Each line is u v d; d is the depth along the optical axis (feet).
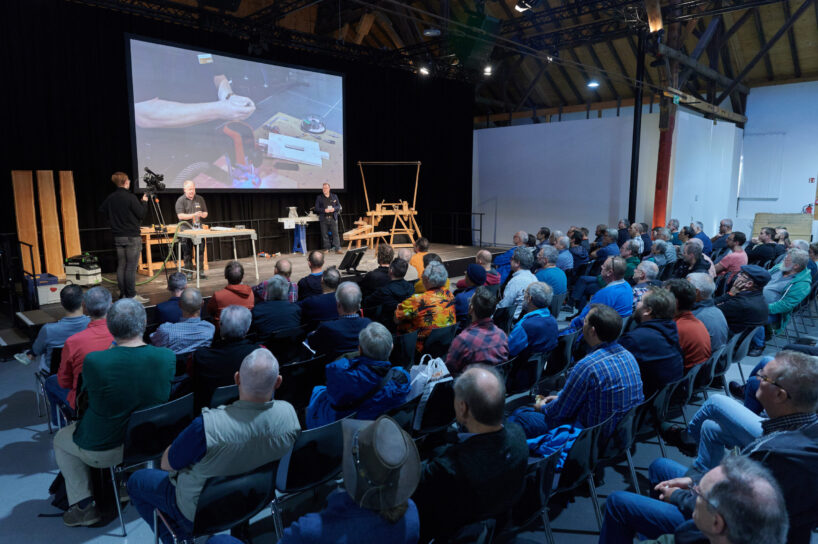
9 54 20.25
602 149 35.53
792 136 38.50
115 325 6.98
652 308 8.49
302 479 6.38
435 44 31.81
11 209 20.67
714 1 27.14
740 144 40.68
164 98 24.27
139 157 23.75
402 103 35.91
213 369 7.59
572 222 37.52
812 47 34.65
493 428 4.79
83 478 7.34
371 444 3.78
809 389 4.98
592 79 40.16
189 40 25.59
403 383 7.48
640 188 34.14
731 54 36.29
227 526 5.59
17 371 13.42
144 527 7.40
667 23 29.84
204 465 5.28
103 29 22.68
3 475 8.61
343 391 6.89
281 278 11.19
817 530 7.13
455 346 8.93
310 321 11.75
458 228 37.50
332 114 31.22
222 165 26.53
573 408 7.29
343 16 34.22
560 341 10.76
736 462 3.34
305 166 30.14
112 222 16.62
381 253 14.90
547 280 14.82
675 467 6.61
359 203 34.45
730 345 10.41
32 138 21.08
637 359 8.14
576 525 7.45
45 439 9.86
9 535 7.14
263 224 30.07
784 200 39.47
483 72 33.83
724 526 3.19
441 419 8.34
